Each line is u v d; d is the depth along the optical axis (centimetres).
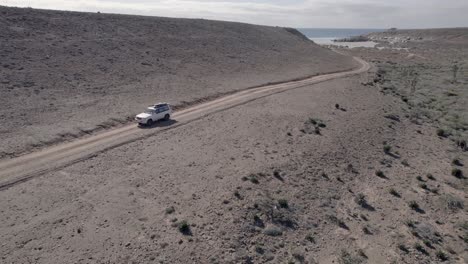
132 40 7650
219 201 2609
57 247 2042
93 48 6588
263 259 2109
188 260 2020
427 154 3984
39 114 4038
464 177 3462
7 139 3388
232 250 2138
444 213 2822
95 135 3822
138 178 2894
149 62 6844
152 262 1980
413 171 3531
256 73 7819
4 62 5094
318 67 9525
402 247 2352
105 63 6156
